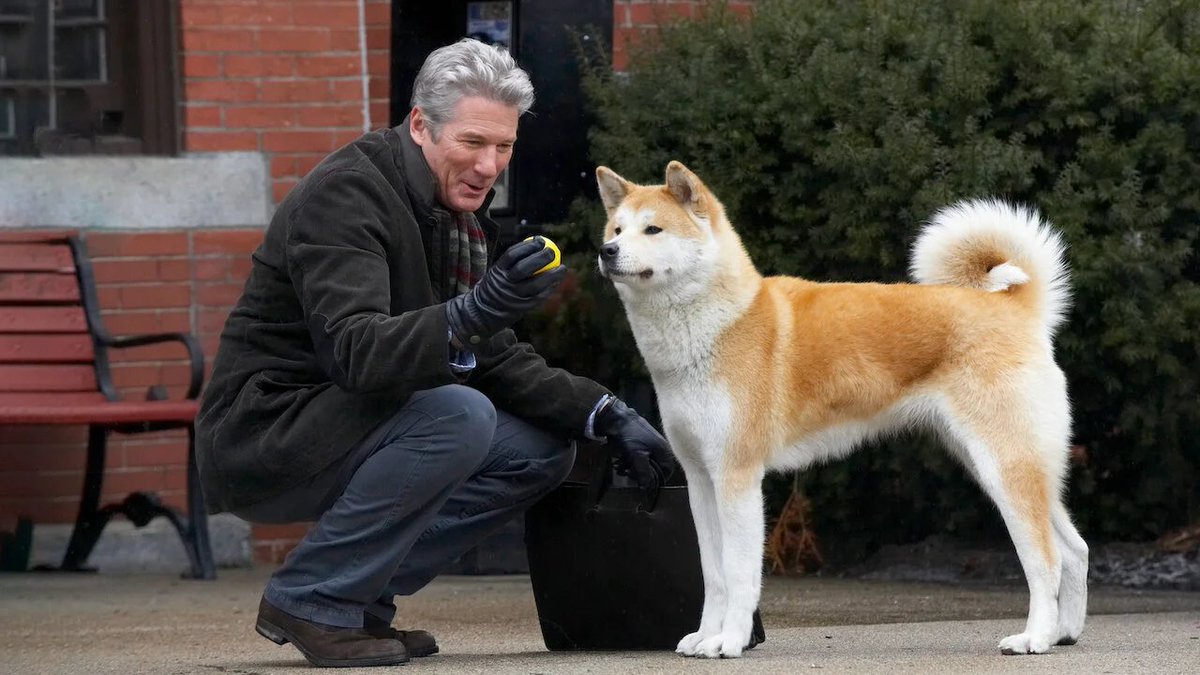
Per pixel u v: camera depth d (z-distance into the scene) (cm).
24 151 1147
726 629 704
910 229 970
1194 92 964
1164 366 957
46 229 1116
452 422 650
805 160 1043
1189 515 1046
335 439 654
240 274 1159
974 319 744
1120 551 1043
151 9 1151
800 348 747
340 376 636
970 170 955
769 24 1095
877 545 1130
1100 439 1048
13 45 1143
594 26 1176
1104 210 979
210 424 682
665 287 729
